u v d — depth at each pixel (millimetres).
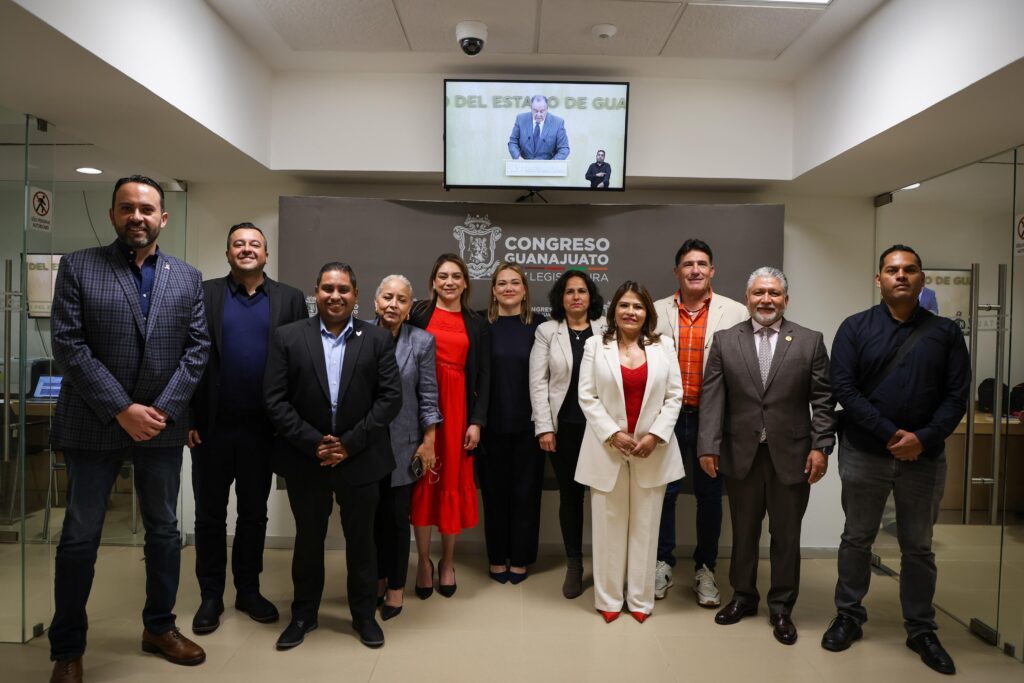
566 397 3184
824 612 3086
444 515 3098
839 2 2908
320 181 4020
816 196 4102
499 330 3330
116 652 2572
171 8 2664
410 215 3836
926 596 2646
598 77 3770
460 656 2590
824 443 2695
